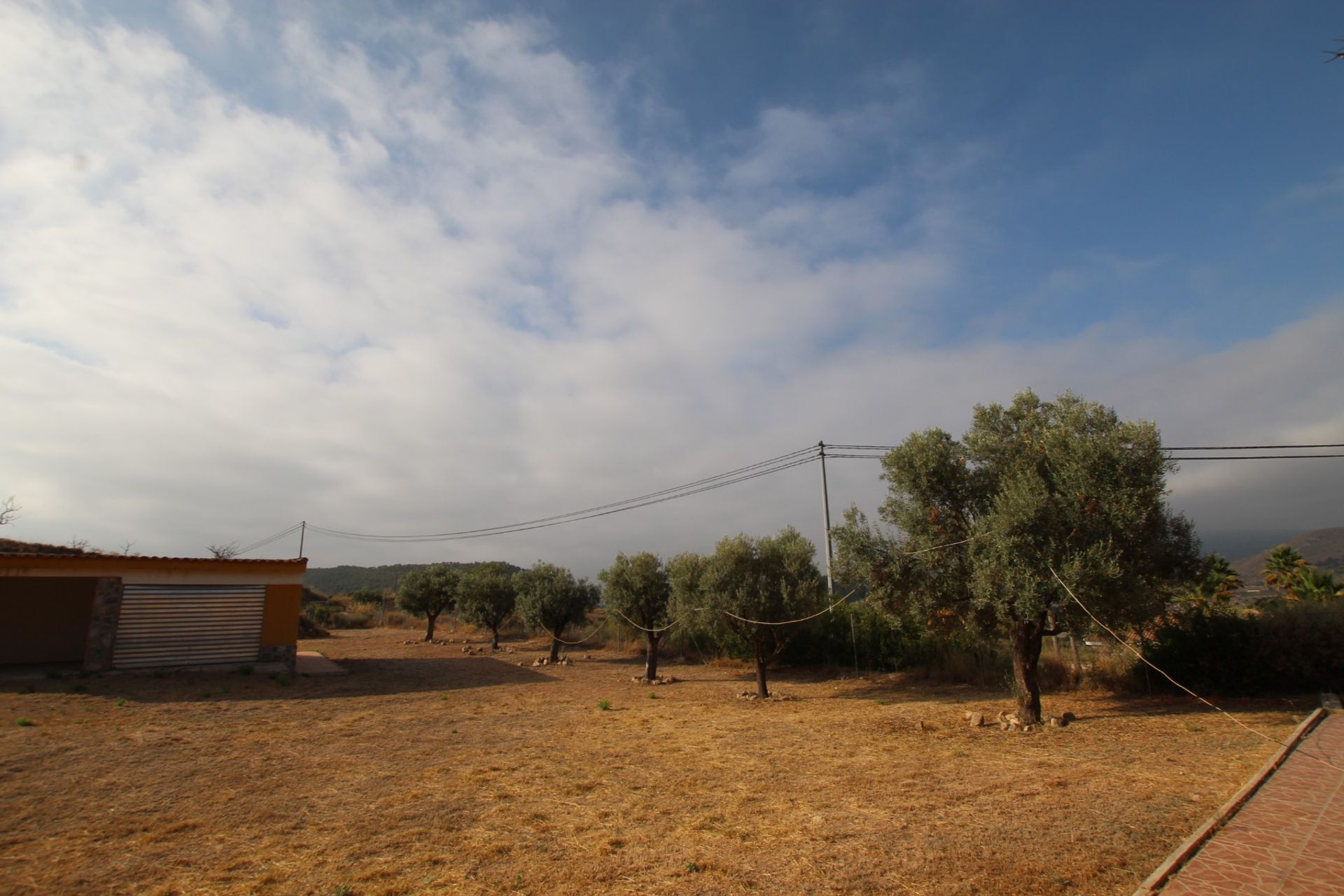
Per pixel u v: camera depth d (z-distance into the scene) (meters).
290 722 12.92
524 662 25.97
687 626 20.03
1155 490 11.37
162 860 6.21
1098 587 11.00
